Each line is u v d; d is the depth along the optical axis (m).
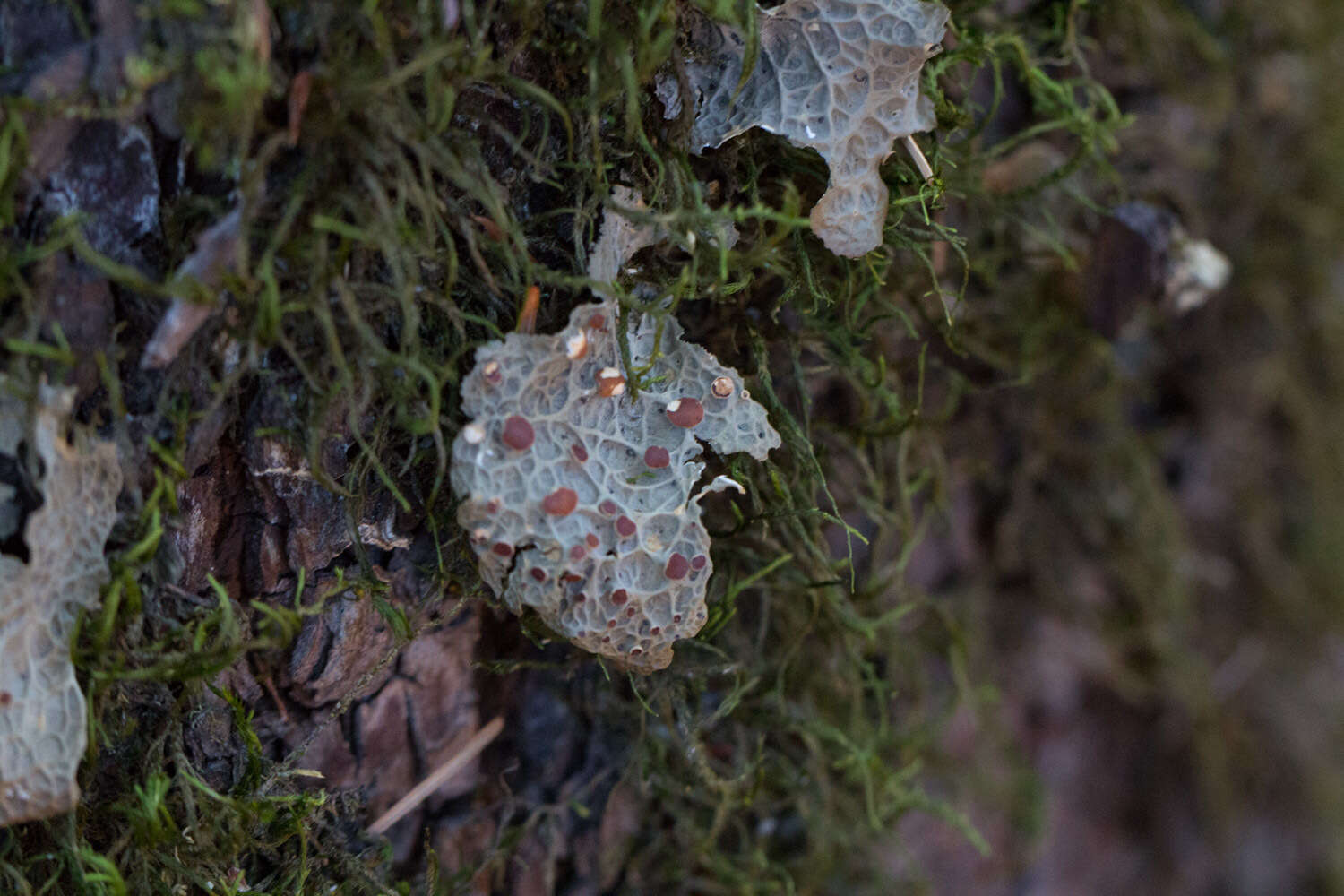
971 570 0.42
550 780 0.37
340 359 0.33
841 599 0.37
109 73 0.32
